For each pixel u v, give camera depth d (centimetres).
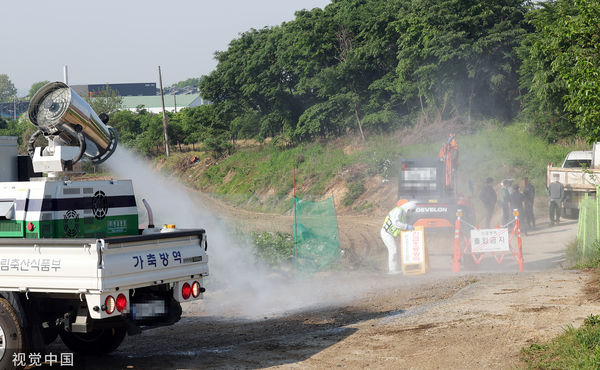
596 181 3462
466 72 6562
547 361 986
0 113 19238
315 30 8212
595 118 1695
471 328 1241
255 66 8906
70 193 1148
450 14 6625
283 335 1355
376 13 7850
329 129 8131
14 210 1112
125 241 1034
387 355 1118
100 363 1188
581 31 1767
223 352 1212
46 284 1027
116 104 12106
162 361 1172
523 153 5547
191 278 1159
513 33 6444
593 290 1489
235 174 8269
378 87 7419
